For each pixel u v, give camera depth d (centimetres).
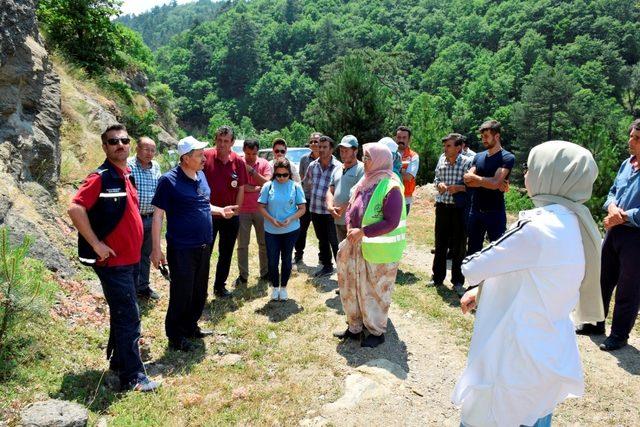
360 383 386
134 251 373
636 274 430
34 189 620
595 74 8212
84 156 916
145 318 525
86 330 455
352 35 13538
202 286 473
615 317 446
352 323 464
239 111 11531
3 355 363
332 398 372
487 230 561
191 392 380
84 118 1037
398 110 2394
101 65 1535
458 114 8069
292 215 569
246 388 387
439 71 9981
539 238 213
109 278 366
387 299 448
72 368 391
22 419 297
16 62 646
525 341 214
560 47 9662
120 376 378
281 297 581
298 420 346
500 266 218
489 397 222
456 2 14062
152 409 352
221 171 584
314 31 13812
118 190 361
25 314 375
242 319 530
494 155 548
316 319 523
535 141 6116
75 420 302
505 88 8106
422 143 1766
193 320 479
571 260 214
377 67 4250
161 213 447
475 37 11844
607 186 1195
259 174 671
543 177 227
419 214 1188
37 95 695
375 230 416
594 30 9962
